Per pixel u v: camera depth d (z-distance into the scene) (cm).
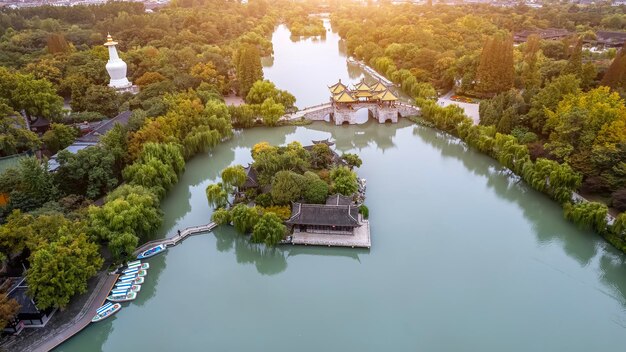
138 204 6738
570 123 8588
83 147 9038
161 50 15950
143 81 13025
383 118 12469
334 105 12650
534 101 10381
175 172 8838
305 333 5588
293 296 6256
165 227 7712
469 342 5406
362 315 5850
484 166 9950
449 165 10031
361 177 9338
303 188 7650
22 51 15362
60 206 6675
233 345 5438
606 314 5862
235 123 12094
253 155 9231
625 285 6444
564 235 7419
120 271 6462
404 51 16950
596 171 7900
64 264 5434
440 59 14862
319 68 18638
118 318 5869
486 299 6066
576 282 6419
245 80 13850
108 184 7625
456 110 11369
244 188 8194
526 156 8738
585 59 14312
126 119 10338
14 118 8875
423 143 11394
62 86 12544
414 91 14062
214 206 8275
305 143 11256
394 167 9906
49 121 10319
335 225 7050
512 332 5541
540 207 8181
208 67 14275
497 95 12131
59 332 5391
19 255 6200
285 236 7038
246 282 6581
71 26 19538
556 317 5791
